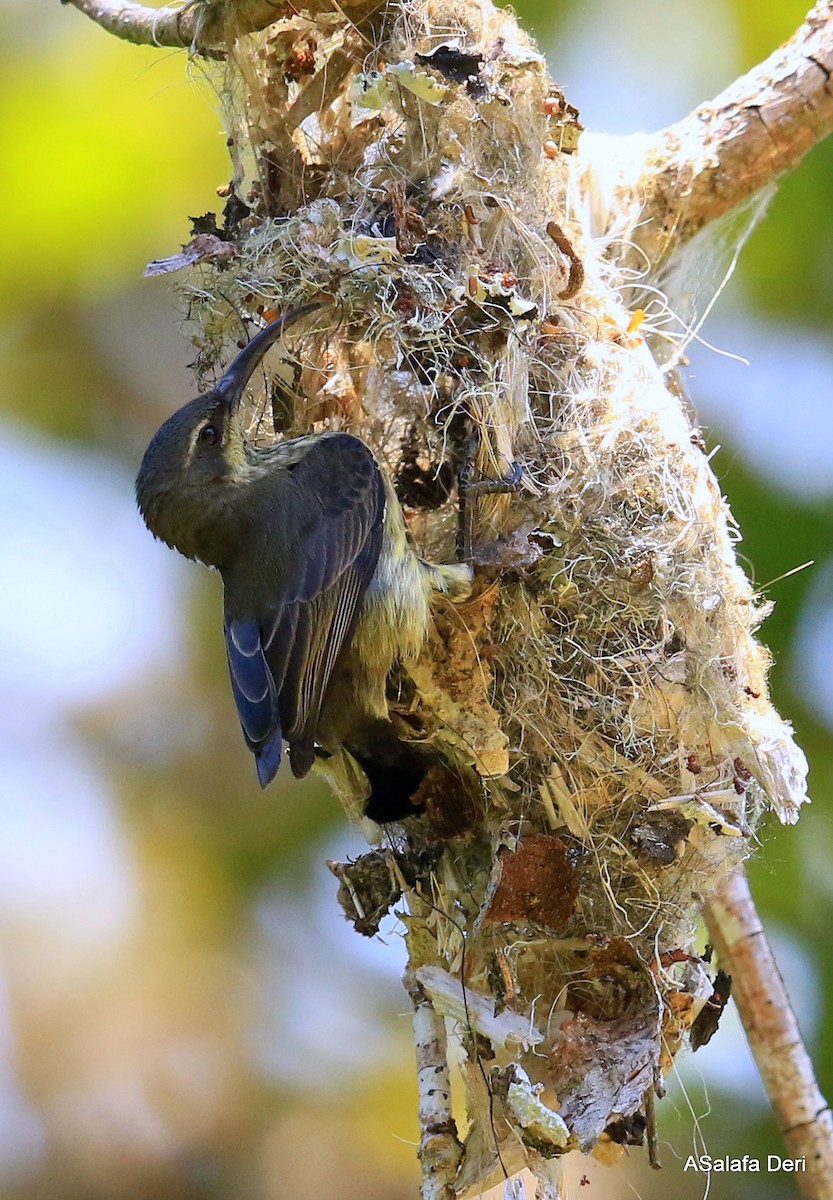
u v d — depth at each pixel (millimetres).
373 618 9641
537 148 9977
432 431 10070
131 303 15695
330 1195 15570
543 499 9930
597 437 10023
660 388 10438
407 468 10562
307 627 9539
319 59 10070
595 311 10398
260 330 10203
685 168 11273
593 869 9734
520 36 10148
